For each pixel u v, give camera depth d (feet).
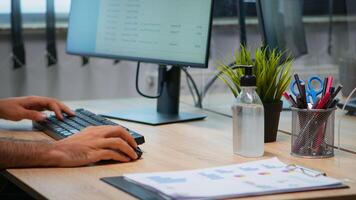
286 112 5.51
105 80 9.87
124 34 6.38
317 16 6.19
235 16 6.71
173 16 5.87
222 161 4.42
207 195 3.39
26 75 9.34
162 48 5.98
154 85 9.24
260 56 5.02
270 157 4.56
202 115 6.32
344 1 5.84
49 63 9.39
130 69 9.98
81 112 5.94
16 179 4.07
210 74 6.95
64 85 9.61
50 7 9.24
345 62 5.57
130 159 4.47
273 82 4.98
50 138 5.33
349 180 3.90
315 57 6.03
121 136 4.57
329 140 4.58
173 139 5.23
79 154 4.33
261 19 6.24
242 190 3.50
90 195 3.60
